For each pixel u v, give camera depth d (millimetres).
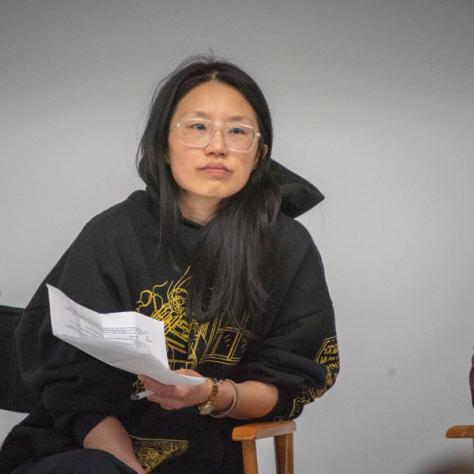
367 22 9406
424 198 9383
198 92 6543
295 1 9414
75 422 6434
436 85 9406
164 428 6617
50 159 9500
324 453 9328
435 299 9359
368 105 9406
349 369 9352
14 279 9469
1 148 9523
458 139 9383
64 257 6887
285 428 6648
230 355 6785
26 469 6266
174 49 9430
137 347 5613
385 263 9383
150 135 6668
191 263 6668
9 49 9516
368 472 9297
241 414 6570
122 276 6629
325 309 7055
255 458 6312
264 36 9406
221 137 6430
